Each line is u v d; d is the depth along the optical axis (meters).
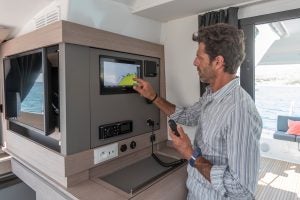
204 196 1.07
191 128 1.70
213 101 1.04
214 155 0.99
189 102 1.72
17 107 1.62
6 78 1.72
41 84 1.28
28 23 1.57
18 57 1.53
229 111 0.92
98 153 1.33
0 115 1.91
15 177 1.90
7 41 1.65
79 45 1.22
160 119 1.79
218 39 0.94
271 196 1.55
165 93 1.85
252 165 0.85
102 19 1.40
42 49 1.21
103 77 1.36
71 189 1.19
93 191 1.17
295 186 1.66
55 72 1.27
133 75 1.56
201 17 1.53
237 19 1.42
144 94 1.54
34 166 1.45
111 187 1.22
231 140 0.88
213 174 0.89
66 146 1.18
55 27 1.15
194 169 1.14
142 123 1.65
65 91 1.16
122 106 1.49
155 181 1.30
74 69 1.20
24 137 1.58
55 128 1.30
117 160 1.49
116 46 1.40
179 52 1.75
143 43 1.61
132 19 1.59
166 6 1.47
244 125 0.86
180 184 1.28
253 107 0.92
